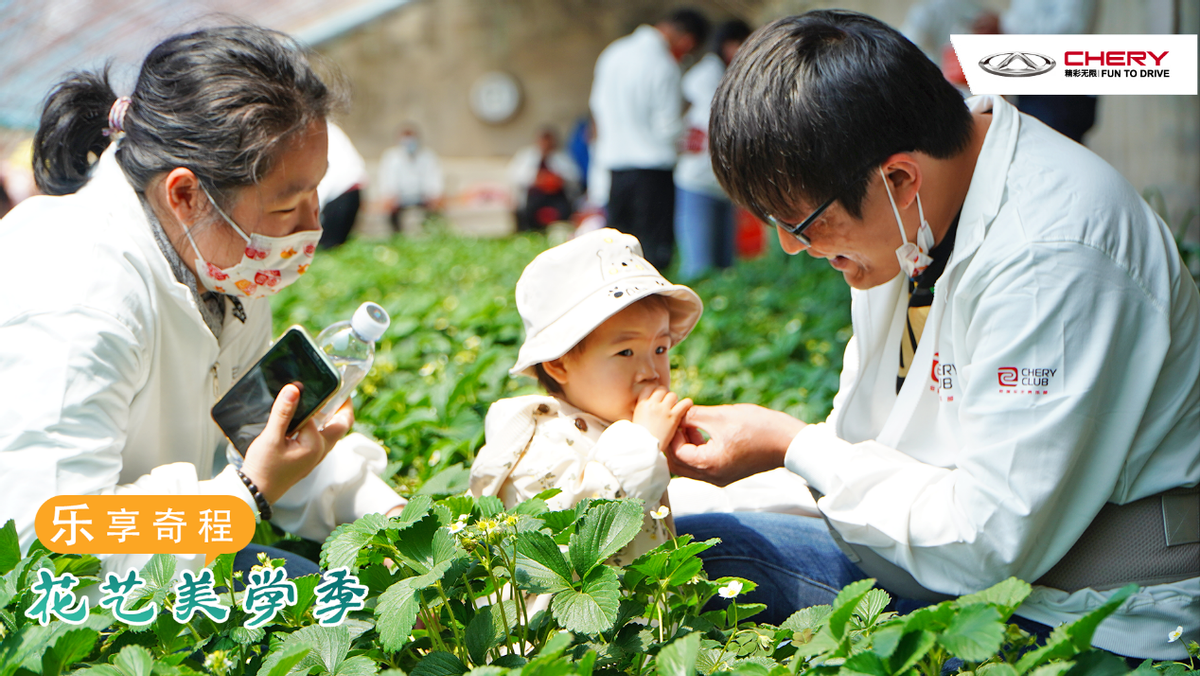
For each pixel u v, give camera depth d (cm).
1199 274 539
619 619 176
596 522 177
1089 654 143
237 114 215
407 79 2623
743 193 217
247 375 232
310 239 239
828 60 200
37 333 209
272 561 188
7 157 1508
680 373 453
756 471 252
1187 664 202
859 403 259
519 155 2647
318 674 167
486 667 147
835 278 721
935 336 225
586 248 256
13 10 1302
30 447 203
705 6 2511
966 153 215
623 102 854
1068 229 199
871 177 204
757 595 250
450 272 922
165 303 232
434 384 405
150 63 226
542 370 269
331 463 269
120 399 219
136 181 228
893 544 219
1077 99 580
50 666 159
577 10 2588
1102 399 199
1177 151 823
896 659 141
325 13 2389
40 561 189
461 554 173
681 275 828
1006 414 199
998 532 201
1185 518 206
